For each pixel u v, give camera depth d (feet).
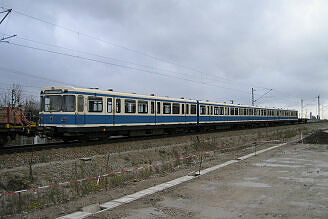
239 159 46.98
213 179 32.01
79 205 24.06
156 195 25.71
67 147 47.67
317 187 27.63
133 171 38.22
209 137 76.69
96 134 57.67
